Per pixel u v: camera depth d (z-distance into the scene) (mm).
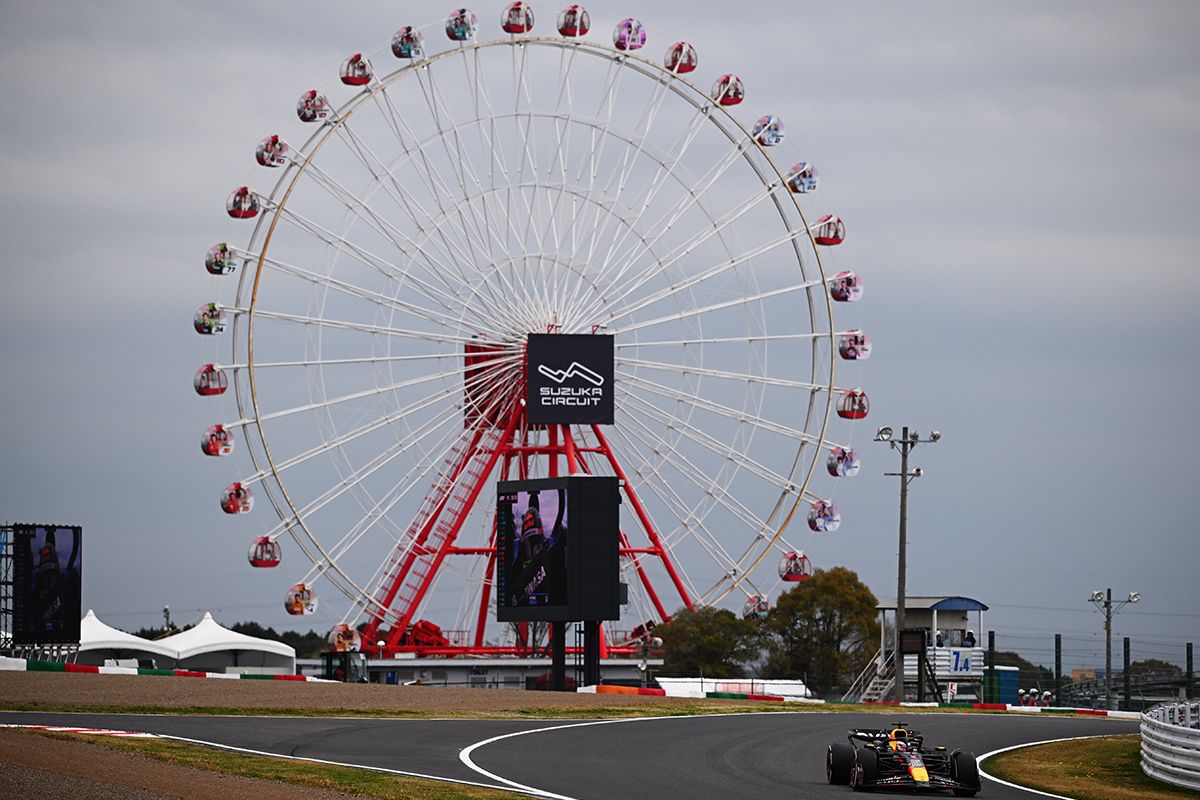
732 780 43312
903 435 93875
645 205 110062
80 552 100062
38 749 41000
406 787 38094
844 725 63562
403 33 103750
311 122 102625
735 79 110125
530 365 109250
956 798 42031
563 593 85938
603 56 108750
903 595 93688
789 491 109938
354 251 103375
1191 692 103500
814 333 110625
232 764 41031
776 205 110500
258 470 99938
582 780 42000
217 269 100625
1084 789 46031
